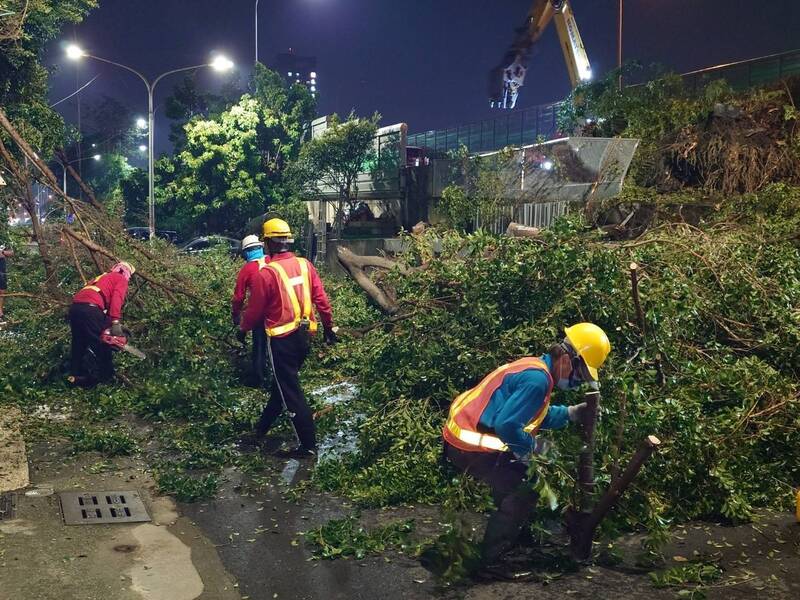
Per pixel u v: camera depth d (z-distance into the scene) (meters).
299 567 4.46
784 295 6.88
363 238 23.25
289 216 29.09
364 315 11.23
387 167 26.16
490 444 4.23
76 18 14.73
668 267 6.99
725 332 6.94
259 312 6.61
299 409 6.65
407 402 6.37
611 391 5.25
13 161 11.09
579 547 4.41
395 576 4.33
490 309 6.45
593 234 6.91
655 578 4.18
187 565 4.45
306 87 34.16
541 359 4.27
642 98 16.47
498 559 4.51
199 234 33.38
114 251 11.27
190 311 9.80
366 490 5.64
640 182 13.95
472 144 32.97
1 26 13.42
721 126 13.10
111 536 4.84
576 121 18.47
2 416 7.77
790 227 9.82
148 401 8.16
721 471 5.16
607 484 4.66
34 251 12.86
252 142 32.06
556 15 23.86
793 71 17.84
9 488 5.69
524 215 14.71
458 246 8.10
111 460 6.51
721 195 12.28
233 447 6.93
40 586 4.08
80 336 8.63
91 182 50.53
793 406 5.76
